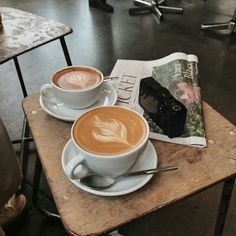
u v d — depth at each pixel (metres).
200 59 2.04
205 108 0.65
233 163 0.52
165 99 0.56
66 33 0.93
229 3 2.88
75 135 0.45
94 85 0.58
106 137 0.45
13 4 2.85
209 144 0.55
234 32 2.35
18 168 0.85
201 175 0.50
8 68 1.95
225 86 1.77
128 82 0.70
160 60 0.77
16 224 1.05
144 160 0.50
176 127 0.55
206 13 2.71
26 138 1.29
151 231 1.02
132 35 2.36
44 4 2.86
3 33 0.91
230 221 1.04
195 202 1.11
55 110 0.61
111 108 0.50
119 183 0.46
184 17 2.64
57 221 1.04
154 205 0.45
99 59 2.05
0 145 0.73
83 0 2.95
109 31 2.41
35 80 1.85
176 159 0.52
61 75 0.62
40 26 0.97
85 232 0.42
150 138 0.56
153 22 2.56
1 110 1.61
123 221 0.43
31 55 2.09
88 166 0.44
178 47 2.19
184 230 1.02
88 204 0.45
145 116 0.61
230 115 1.57
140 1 2.82
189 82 0.68
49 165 0.51
